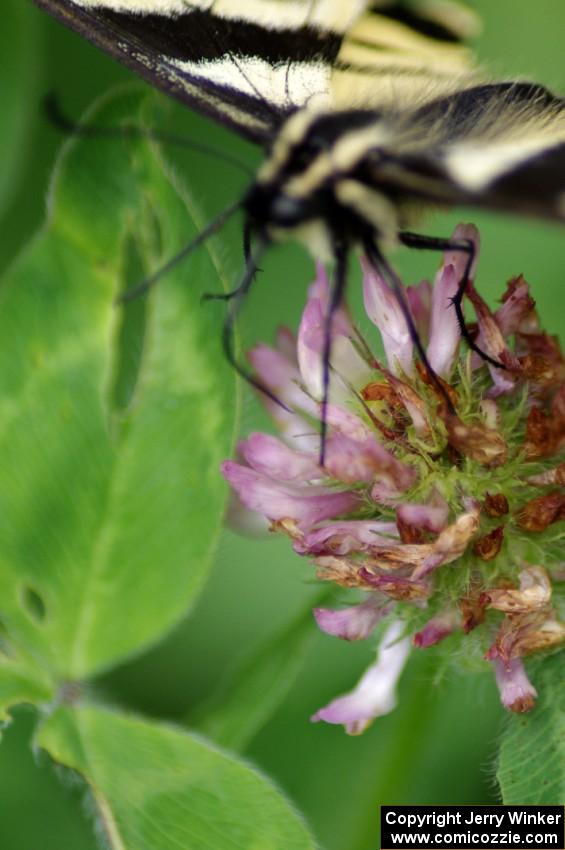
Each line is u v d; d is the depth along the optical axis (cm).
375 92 23
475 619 23
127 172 24
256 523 24
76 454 24
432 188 22
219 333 24
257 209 22
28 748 25
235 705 25
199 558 24
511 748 23
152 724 23
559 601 23
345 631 23
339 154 22
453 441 23
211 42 23
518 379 24
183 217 24
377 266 23
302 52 23
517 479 24
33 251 24
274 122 23
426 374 24
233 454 24
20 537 24
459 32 23
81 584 24
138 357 24
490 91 22
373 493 23
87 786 23
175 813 23
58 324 24
